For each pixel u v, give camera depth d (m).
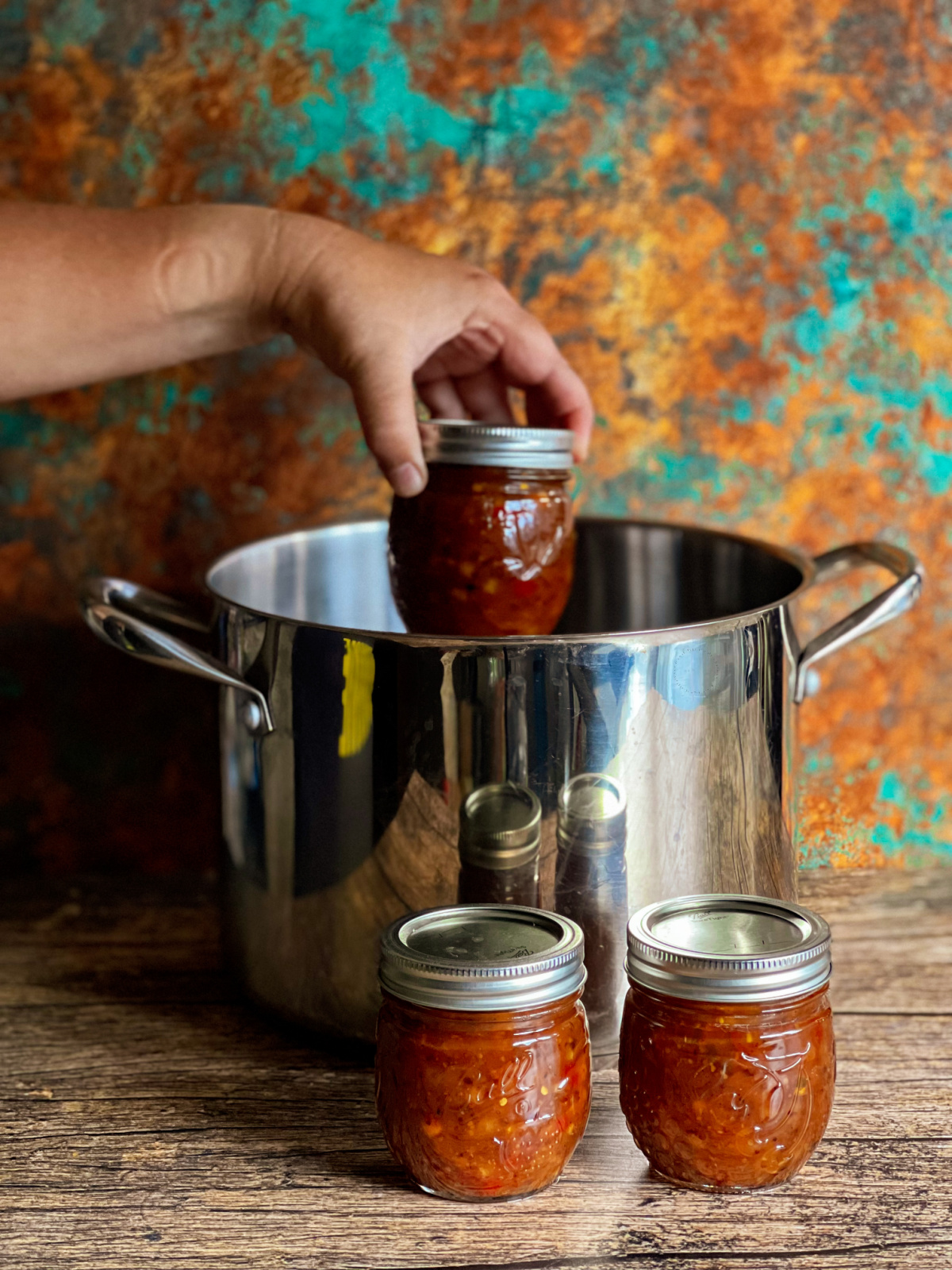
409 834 0.67
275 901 0.73
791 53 0.97
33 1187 0.61
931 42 0.97
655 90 0.96
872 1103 0.68
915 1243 0.56
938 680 1.04
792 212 0.99
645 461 1.01
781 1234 0.56
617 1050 0.70
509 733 0.65
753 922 0.62
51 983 0.84
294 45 0.94
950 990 0.81
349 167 0.96
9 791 1.02
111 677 1.01
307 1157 0.63
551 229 0.97
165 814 1.04
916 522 1.04
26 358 0.80
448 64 0.95
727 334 1.00
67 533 0.99
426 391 0.92
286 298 0.80
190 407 0.98
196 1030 0.77
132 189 0.95
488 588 0.73
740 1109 0.57
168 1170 0.62
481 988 0.56
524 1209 0.59
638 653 0.65
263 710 0.71
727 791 0.69
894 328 1.01
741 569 0.90
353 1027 0.71
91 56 0.93
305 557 0.93
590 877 0.67
